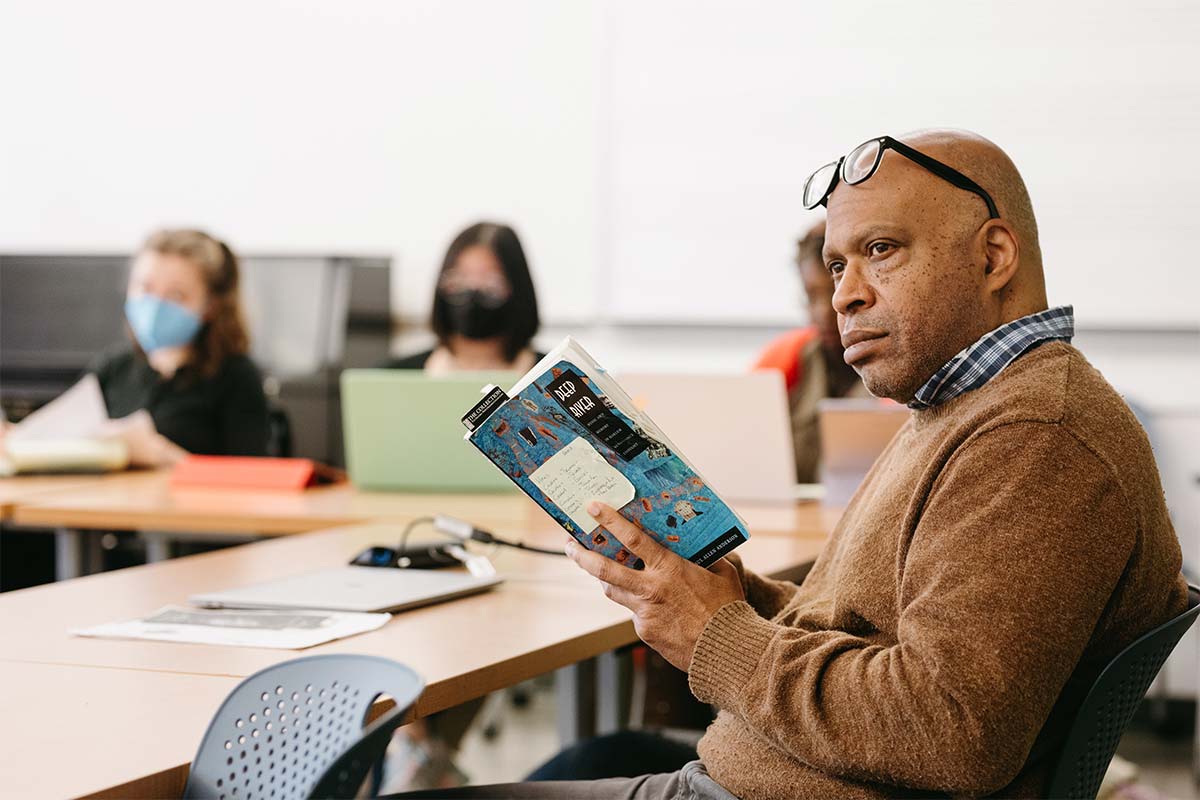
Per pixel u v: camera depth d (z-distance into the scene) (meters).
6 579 3.32
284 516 2.52
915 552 1.17
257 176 4.82
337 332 4.26
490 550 2.17
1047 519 1.11
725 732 1.34
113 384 3.73
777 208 4.30
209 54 4.84
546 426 1.26
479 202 4.62
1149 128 3.95
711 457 2.72
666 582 1.29
